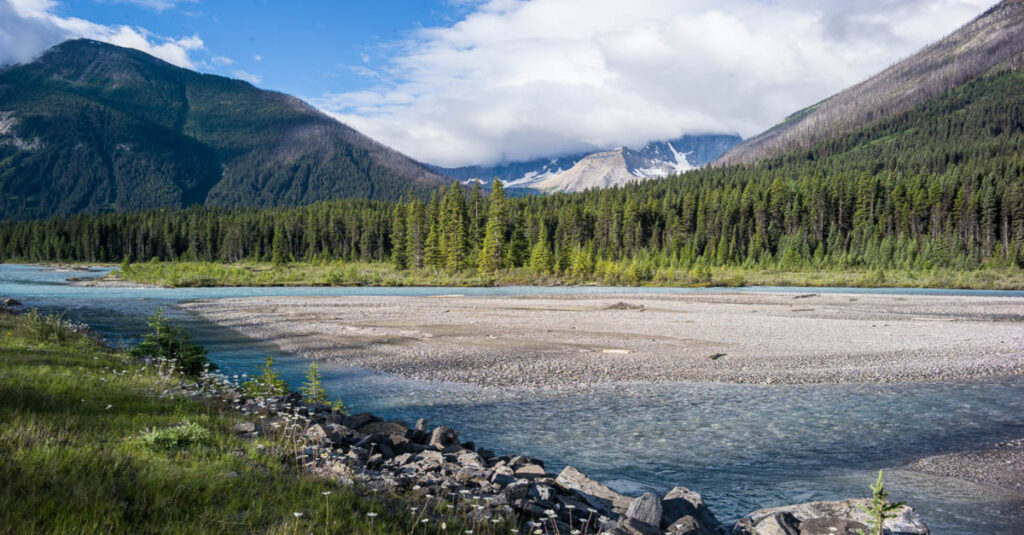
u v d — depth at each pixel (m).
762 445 13.06
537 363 23.20
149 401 9.68
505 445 12.91
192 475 5.86
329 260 132.75
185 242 158.12
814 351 25.95
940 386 19.30
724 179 190.25
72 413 7.91
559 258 94.56
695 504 8.08
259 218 158.75
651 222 138.12
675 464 11.73
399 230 104.75
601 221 132.50
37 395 8.56
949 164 161.38
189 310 42.97
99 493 4.91
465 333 31.58
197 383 13.35
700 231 129.12
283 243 150.50
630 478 10.89
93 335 25.27
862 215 122.94
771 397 17.77
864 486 10.59
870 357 24.50
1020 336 30.61
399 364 23.00
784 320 38.06
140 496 5.16
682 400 17.38
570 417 15.41
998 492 10.34
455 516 6.26
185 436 7.11
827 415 15.67
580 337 30.20
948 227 111.69
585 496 8.88
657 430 14.22
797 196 134.75
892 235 115.25
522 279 87.62
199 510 5.12
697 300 55.44
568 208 136.00
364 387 19.02
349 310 43.56
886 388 19.03
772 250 123.00
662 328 33.81
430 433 11.57
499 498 7.15
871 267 100.44
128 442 6.77
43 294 56.34
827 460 12.09
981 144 188.12
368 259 134.25
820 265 106.44
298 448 7.99
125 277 82.19
